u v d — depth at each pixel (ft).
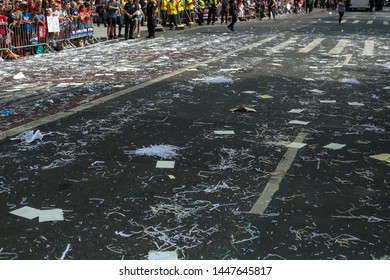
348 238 12.76
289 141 21.06
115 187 15.99
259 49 59.11
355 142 21.04
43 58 52.26
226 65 44.96
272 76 38.52
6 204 14.67
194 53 55.11
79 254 11.91
